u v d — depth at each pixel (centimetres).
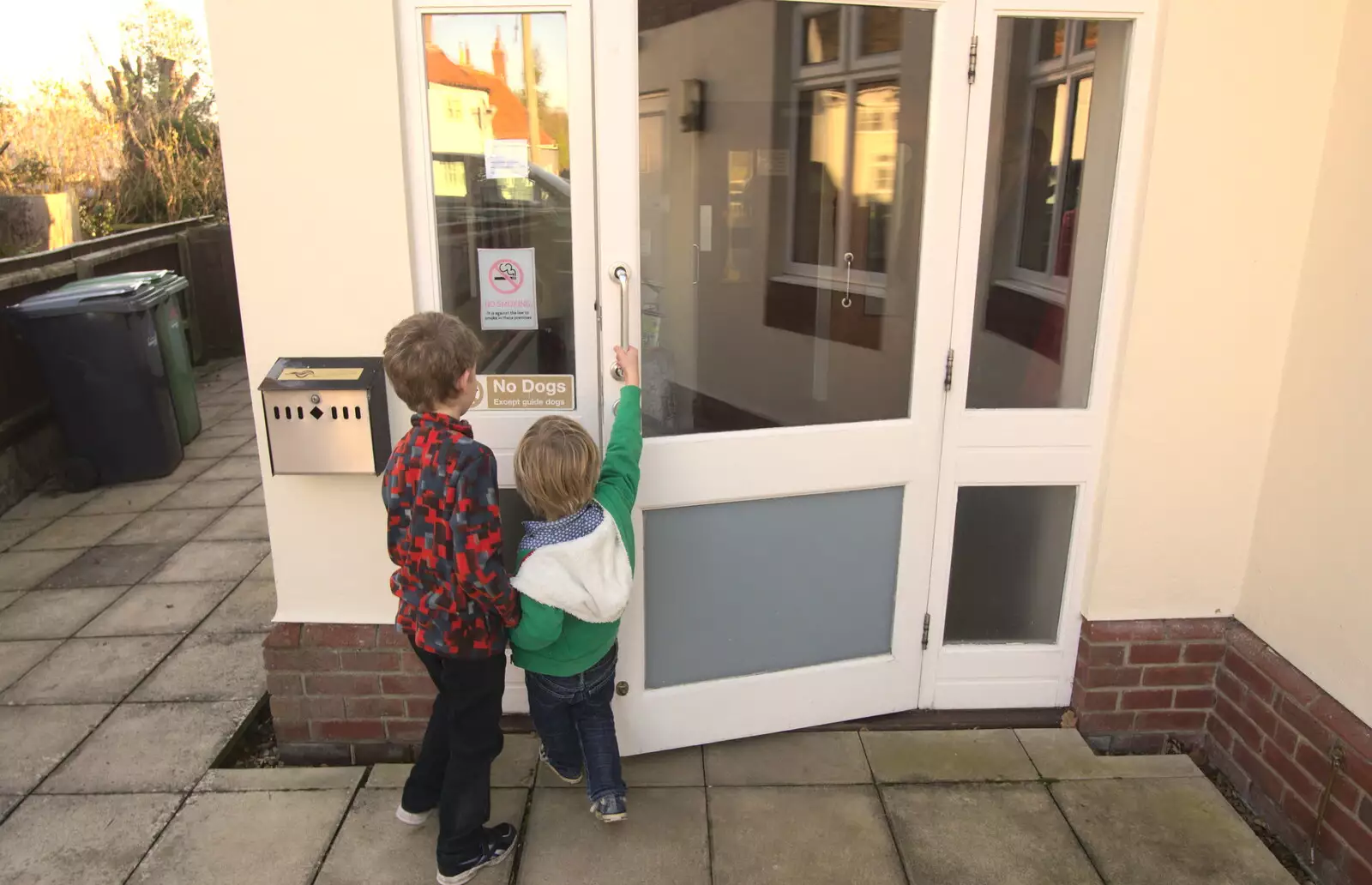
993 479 271
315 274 235
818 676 280
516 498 257
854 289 260
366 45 221
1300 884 226
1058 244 262
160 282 543
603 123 229
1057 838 240
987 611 287
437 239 239
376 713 267
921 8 240
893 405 269
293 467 236
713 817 246
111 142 932
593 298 243
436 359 196
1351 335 227
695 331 253
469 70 229
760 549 268
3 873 226
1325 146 238
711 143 242
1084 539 275
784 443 258
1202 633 271
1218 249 246
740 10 236
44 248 691
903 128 250
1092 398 265
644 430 257
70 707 297
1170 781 262
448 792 217
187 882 224
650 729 269
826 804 252
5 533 447
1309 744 233
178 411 566
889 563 280
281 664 262
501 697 219
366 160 228
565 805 250
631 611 258
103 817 246
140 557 419
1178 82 235
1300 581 244
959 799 254
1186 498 264
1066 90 251
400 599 208
